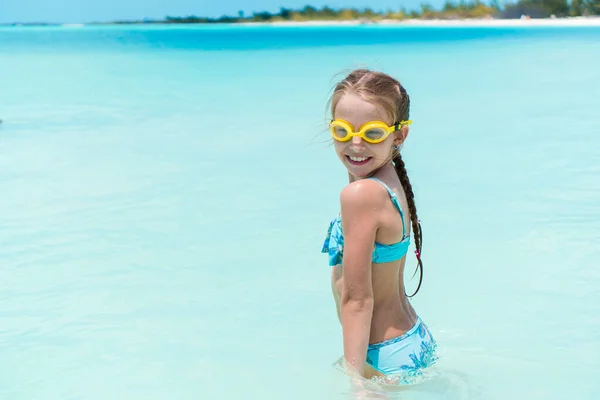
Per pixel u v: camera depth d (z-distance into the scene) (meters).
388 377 2.55
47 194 5.98
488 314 3.52
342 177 6.39
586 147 7.39
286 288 3.93
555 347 3.16
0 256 4.48
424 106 10.57
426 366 2.65
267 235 4.82
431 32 37.38
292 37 35.88
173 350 3.24
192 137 8.46
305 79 14.46
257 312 3.63
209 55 22.59
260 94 12.30
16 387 2.91
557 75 14.15
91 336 3.39
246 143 8.04
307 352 3.17
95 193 5.99
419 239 2.71
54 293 3.90
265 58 20.64
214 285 3.99
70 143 8.22
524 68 15.62
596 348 3.15
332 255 2.59
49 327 3.49
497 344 3.18
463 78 14.03
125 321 3.55
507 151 7.31
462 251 4.42
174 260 4.38
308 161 7.05
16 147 8.02
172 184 6.25
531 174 6.32
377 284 2.52
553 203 5.40
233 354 3.17
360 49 23.36
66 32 55.16
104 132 8.92
